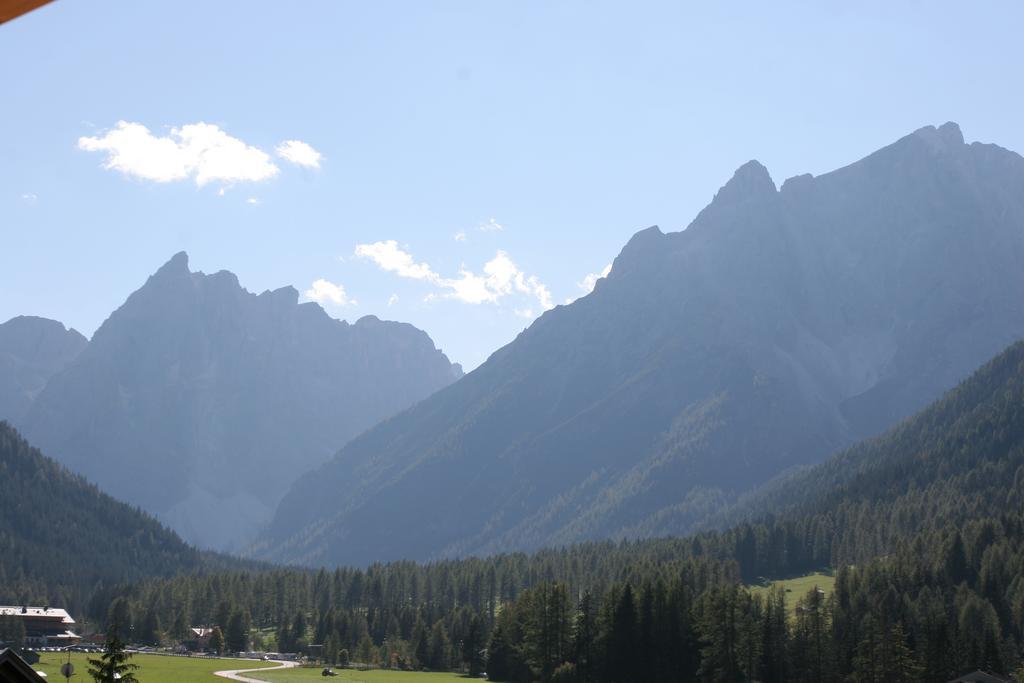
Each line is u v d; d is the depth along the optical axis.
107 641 103.25
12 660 45.41
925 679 189.00
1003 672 190.88
